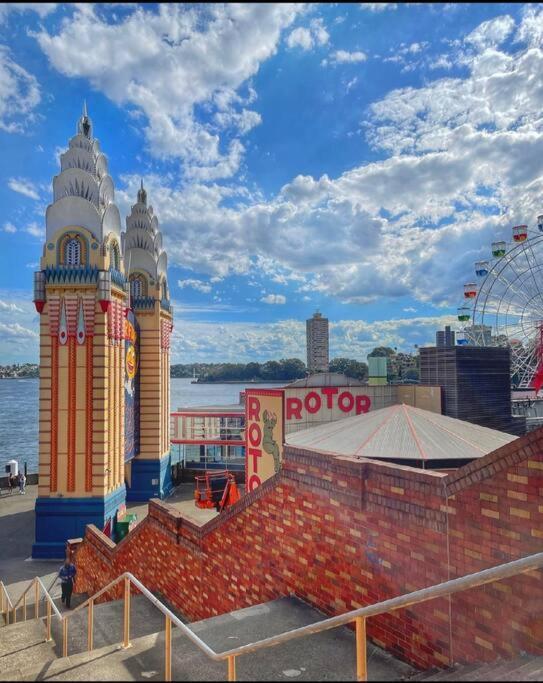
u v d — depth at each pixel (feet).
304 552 27.76
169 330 116.78
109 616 36.42
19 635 35.63
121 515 82.33
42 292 78.38
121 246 88.43
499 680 14.70
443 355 75.36
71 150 82.94
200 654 22.35
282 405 59.67
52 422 77.56
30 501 106.83
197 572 35.99
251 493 31.78
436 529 21.08
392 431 37.24
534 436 18.07
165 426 112.06
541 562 13.67
